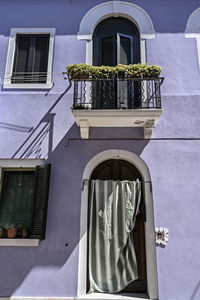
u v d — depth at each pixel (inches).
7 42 216.7
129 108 184.2
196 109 195.3
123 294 166.1
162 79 181.3
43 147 190.4
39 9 224.8
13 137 192.7
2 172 192.9
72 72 179.9
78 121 180.7
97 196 180.9
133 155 186.7
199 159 184.4
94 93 191.8
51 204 177.6
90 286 166.6
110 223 176.4
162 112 185.6
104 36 216.8
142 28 215.2
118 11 219.8
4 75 207.6
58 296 160.2
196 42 211.3
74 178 183.3
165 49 209.6
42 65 213.5
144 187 183.0
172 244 167.3
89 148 189.2
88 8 223.3
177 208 174.2
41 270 165.3
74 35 215.8
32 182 191.2
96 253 172.7
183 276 161.3
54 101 200.2
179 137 189.2
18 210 185.6
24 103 199.8
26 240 170.2
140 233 180.4
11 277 164.4
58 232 172.1
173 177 180.7
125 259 171.8
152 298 159.3
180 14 219.0
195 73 203.8
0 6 225.5
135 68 179.5
